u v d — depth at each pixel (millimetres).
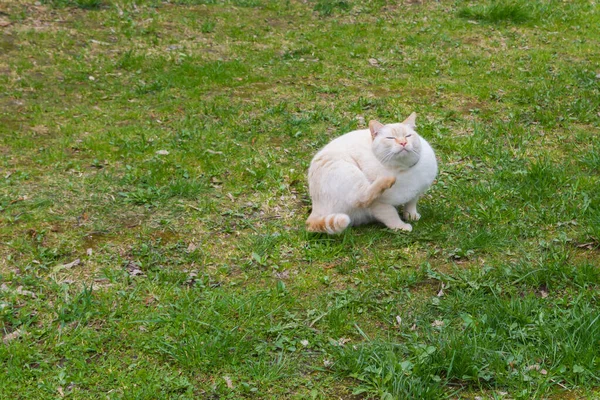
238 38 10195
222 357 3861
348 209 5133
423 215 5477
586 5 11766
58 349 3932
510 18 11125
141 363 3848
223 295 4430
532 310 4145
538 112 7637
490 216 5371
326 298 4445
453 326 4117
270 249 5043
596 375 3623
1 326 4152
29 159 6500
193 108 7855
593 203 5500
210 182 6113
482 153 6648
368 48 9945
